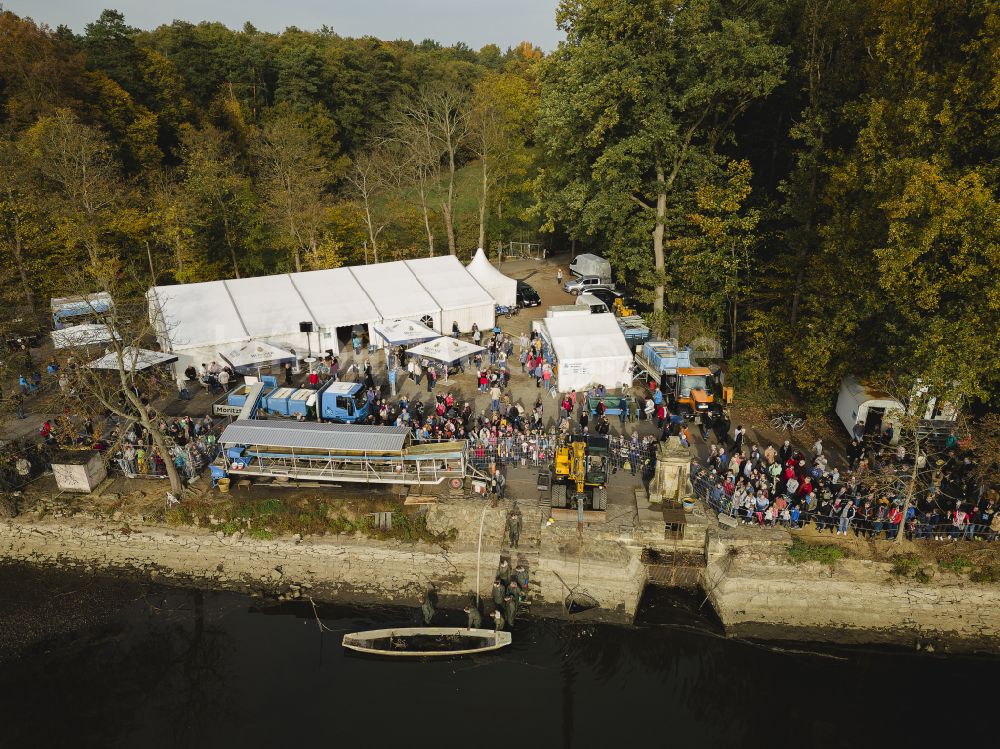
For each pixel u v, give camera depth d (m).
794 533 28.52
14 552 30.16
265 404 35.75
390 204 72.31
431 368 40.94
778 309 39.62
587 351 39.09
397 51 111.00
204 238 59.19
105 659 25.25
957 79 29.12
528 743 21.55
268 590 28.55
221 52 86.88
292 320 43.38
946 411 33.38
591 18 39.94
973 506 28.45
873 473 29.34
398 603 27.83
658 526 28.70
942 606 27.08
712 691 24.05
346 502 30.52
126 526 30.58
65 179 51.97
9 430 35.81
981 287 28.42
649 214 46.00
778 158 50.28
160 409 38.34
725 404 38.28
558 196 46.81
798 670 25.16
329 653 25.50
